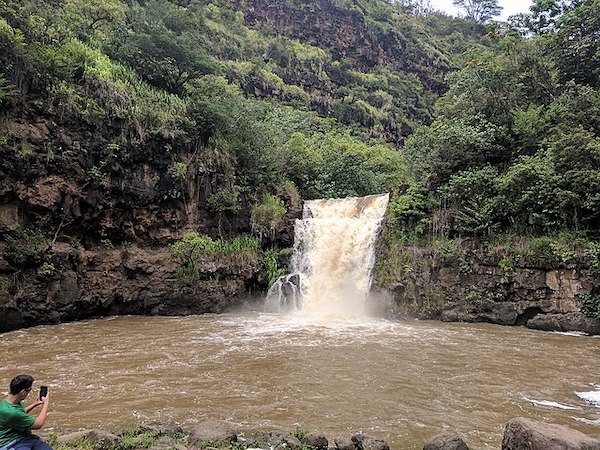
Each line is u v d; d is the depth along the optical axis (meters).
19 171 20.66
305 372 13.92
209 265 26.55
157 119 26.80
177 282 25.47
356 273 28.34
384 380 13.24
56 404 10.92
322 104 68.75
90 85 24.50
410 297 25.41
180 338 18.84
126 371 13.84
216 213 28.97
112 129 24.73
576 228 22.66
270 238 30.34
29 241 20.94
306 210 33.44
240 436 8.97
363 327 21.83
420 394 12.06
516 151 28.23
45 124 22.06
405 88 82.19
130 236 25.52
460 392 12.27
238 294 27.48
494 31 40.59
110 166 24.28
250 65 63.03
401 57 89.19
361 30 86.56
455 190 26.61
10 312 19.95
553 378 13.73
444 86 88.38
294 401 11.38
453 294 24.69
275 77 65.00
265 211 30.19
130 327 21.31
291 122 49.59
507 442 7.86
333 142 47.69
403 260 26.53
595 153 22.47
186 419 10.02
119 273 24.52
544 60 33.53
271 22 80.25
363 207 31.62
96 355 15.84
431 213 27.56
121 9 39.28
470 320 23.86
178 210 27.23
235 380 13.02
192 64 32.94
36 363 14.75
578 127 24.17
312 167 38.19
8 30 21.14
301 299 28.27
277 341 18.36
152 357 15.59
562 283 21.91
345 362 15.18
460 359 15.86
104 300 23.70
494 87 32.66
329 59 76.88
